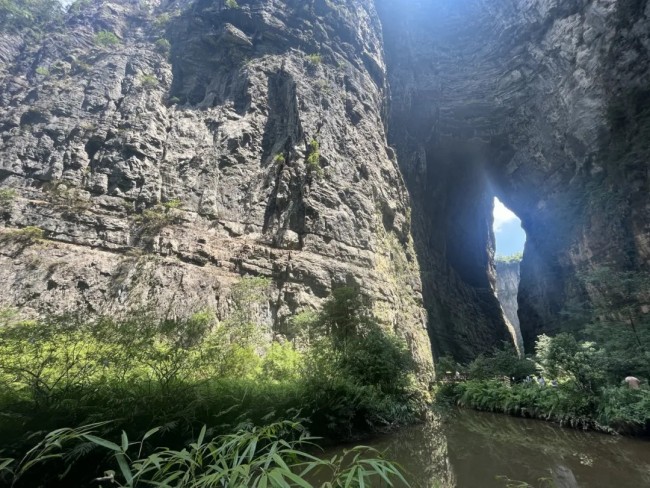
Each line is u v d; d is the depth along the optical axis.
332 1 30.58
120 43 27.08
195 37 27.16
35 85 22.02
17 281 13.77
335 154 22.39
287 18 28.47
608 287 19.20
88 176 18.19
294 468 5.80
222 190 20.08
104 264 15.45
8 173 17.20
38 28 26.00
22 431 4.29
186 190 19.44
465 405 16.17
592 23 25.05
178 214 18.23
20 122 19.44
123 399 5.18
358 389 9.34
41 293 13.79
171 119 22.58
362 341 11.86
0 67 22.20
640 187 21.41
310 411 7.79
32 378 5.02
